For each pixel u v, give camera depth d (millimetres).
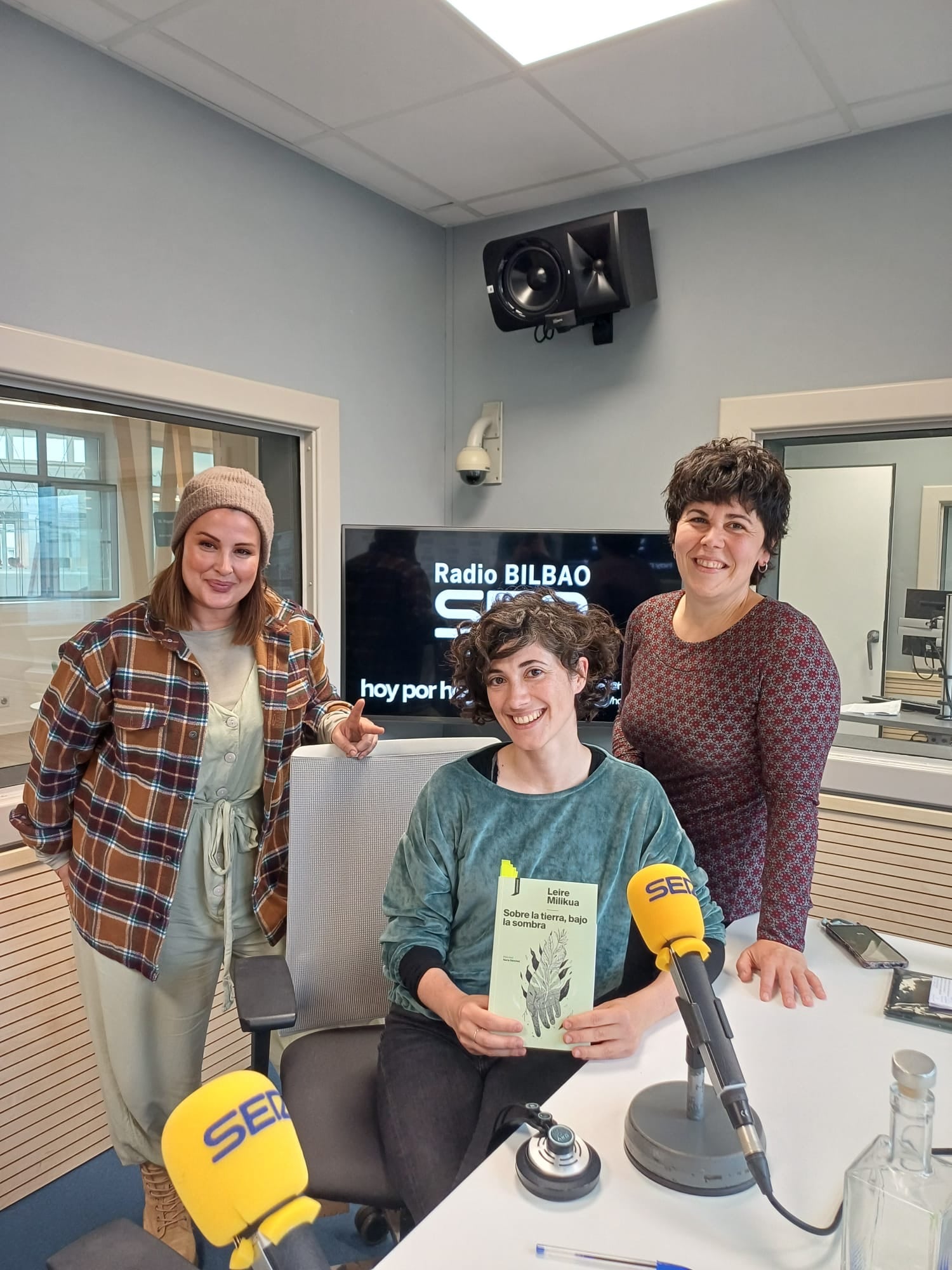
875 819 2418
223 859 1642
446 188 2760
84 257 2004
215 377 2299
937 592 2619
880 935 1370
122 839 1552
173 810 1559
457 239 3111
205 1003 1714
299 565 2746
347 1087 1303
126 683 1521
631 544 2521
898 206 2352
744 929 1391
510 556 2525
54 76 1916
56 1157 1992
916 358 2359
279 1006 1239
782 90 2148
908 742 2541
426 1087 1110
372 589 2516
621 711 1601
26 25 1857
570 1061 1134
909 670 2721
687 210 2666
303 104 2232
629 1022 1018
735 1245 742
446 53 1988
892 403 2371
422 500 3092
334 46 1966
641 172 2641
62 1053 1995
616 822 1180
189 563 1517
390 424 2928
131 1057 1623
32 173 1892
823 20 1852
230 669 1650
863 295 2420
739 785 1428
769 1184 711
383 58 2014
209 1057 2270
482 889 1176
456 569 2523
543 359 2977
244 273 2387
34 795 1562
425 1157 1034
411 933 1199
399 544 2510
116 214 2062
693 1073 848
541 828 1185
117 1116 1685
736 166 2574
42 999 1949
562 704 1171
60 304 1966
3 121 1834
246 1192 541
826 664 1338
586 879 1166
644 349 2781
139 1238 663
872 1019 1106
